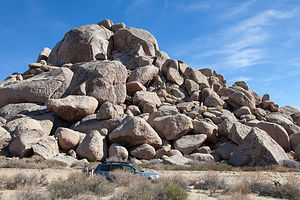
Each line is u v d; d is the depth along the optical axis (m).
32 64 43.56
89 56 47.19
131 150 25.14
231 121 29.36
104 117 29.19
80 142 25.97
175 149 26.53
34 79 37.56
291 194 9.99
